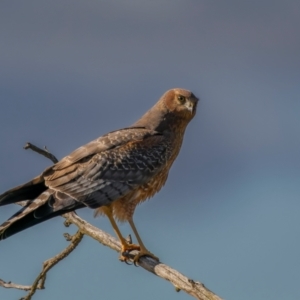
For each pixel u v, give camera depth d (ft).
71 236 39.29
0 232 36.11
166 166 43.21
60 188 39.22
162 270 36.04
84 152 40.96
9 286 37.91
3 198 38.86
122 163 40.91
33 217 37.32
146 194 42.29
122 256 39.60
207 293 32.35
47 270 37.91
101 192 39.93
